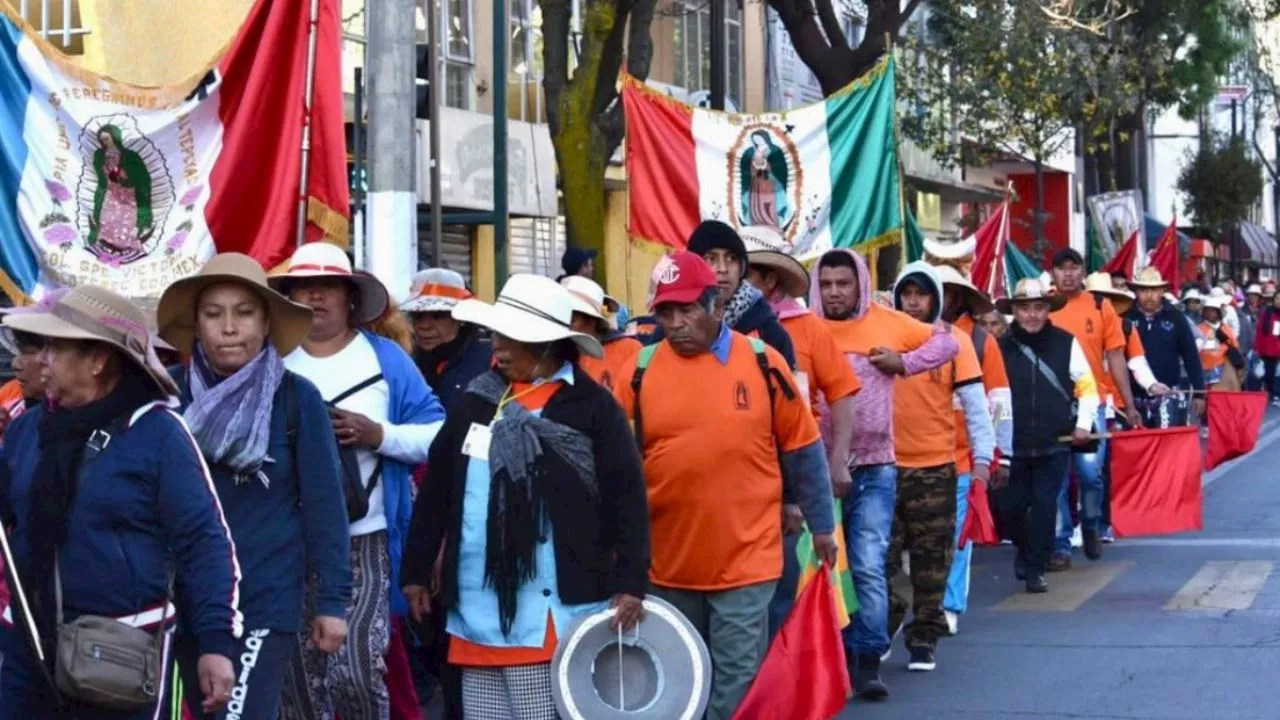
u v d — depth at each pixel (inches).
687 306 326.0
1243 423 796.6
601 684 300.7
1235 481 952.3
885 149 575.5
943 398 462.6
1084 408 586.2
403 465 337.7
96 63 689.0
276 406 283.7
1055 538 591.2
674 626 299.3
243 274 282.8
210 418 278.2
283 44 378.6
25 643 247.6
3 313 299.3
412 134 439.5
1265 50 2618.1
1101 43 1366.9
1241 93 2618.1
